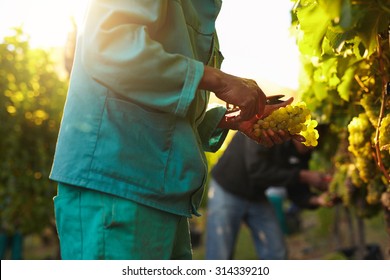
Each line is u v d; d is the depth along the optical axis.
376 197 2.37
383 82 1.77
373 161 2.11
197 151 1.68
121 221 1.59
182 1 1.70
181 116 1.56
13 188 4.33
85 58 1.56
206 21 1.79
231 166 4.18
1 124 4.34
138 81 1.54
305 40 1.57
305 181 3.88
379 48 1.73
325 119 2.70
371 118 1.97
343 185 3.00
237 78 1.61
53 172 1.66
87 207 1.62
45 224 4.58
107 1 1.56
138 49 1.52
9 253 5.01
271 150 3.93
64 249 1.67
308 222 8.41
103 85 1.57
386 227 2.46
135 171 1.60
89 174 1.60
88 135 1.61
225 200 4.21
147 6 1.57
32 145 4.50
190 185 1.67
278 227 4.28
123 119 1.61
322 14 1.49
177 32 1.65
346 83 2.11
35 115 4.52
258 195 4.22
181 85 1.55
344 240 6.37
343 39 1.54
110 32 1.54
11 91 4.41
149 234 1.63
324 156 3.57
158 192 1.62
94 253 1.59
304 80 2.63
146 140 1.62
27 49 4.44
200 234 7.02
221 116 1.97
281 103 1.89
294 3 1.74
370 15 1.46
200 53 1.77
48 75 4.56
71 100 1.67
